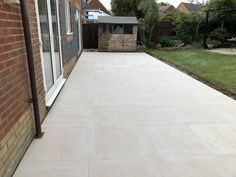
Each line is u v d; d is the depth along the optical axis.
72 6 8.46
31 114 3.06
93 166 2.52
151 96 4.96
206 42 13.99
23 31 2.83
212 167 2.51
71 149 2.85
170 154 2.75
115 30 13.74
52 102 4.17
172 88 5.59
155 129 3.39
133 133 3.27
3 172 2.17
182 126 3.49
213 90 5.39
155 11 14.91
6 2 2.33
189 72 7.43
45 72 4.15
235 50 12.68
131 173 2.41
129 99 4.76
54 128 3.40
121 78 6.70
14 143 2.46
